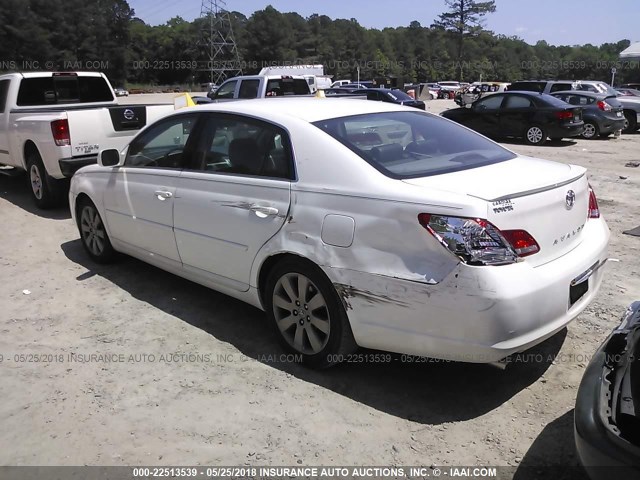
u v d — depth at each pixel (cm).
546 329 290
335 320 330
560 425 298
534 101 1568
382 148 343
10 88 843
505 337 276
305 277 340
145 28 10844
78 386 348
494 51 11044
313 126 351
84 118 736
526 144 1574
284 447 288
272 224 352
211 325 427
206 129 415
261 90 1413
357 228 309
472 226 274
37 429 308
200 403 327
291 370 360
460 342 282
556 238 304
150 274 537
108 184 505
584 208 338
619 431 203
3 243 652
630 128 1877
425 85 4812
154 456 284
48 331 423
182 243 428
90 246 566
